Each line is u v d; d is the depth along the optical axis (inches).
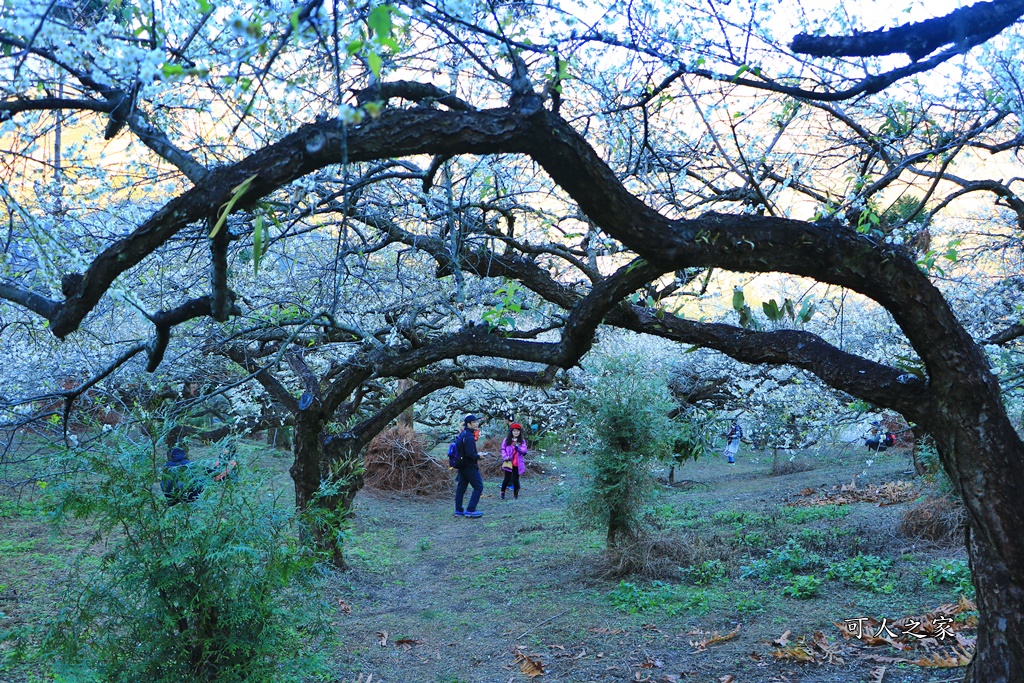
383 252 300.5
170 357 313.1
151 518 183.6
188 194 91.2
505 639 278.8
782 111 181.5
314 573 199.8
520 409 749.9
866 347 442.9
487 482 719.1
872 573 315.0
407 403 370.9
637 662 245.8
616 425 370.3
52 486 182.4
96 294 98.3
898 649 230.2
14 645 223.0
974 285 283.7
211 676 184.1
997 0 108.5
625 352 417.4
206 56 111.5
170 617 181.5
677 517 472.7
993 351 249.1
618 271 129.6
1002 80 145.6
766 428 500.7
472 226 229.6
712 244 113.3
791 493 524.1
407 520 548.4
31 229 117.0
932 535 357.7
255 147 148.3
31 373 298.4
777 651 238.8
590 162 101.5
